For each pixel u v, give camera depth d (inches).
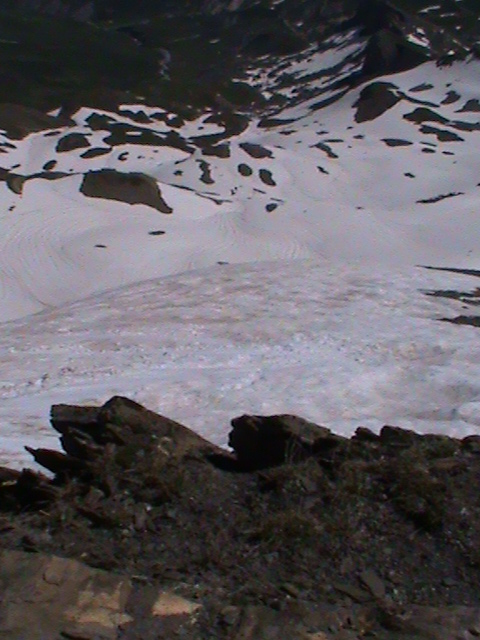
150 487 211.2
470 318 1092.5
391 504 207.9
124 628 164.1
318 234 3117.6
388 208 3511.3
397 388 727.7
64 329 1050.1
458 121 4525.1
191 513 204.8
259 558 189.3
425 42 6481.3
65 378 808.3
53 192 3159.5
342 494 209.0
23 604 166.1
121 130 4384.8
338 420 611.2
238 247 2930.6
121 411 238.4
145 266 2647.6
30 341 985.5
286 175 3836.1
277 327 1018.7
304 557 189.9
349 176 3885.3
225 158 3927.2
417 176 3841.0
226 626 166.7
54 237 2755.9
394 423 551.8
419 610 174.7
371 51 5733.3
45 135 4222.4
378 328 1004.6
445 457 235.9
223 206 3390.7
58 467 224.5
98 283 2502.5
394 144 4264.3
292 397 687.1
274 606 172.2
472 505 208.2
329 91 5625.0
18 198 3048.7
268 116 5231.3
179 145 4323.3
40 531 194.4
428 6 7401.6
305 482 215.5
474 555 191.3
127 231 2881.4
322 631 167.2
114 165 3966.5
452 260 2844.5
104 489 209.3
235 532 197.9
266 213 3287.4
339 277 1293.1
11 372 839.1
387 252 2970.0
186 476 218.1
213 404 674.2
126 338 976.3
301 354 888.9
